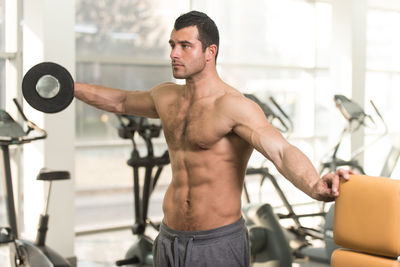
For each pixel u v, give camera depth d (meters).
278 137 1.60
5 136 3.43
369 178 1.39
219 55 7.33
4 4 5.30
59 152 4.52
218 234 1.79
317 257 4.21
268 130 1.63
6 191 3.69
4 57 5.04
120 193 7.79
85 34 7.55
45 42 4.36
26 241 3.80
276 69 7.62
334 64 6.77
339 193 1.44
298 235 4.57
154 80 7.43
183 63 1.75
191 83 1.85
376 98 8.84
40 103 2.09
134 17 7.41
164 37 7.28
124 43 7.52
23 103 5.02
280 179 8.02
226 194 1.81
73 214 4.65
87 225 5.91
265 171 4.76
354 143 6.67
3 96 5.66
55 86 2.09
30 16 4.48
